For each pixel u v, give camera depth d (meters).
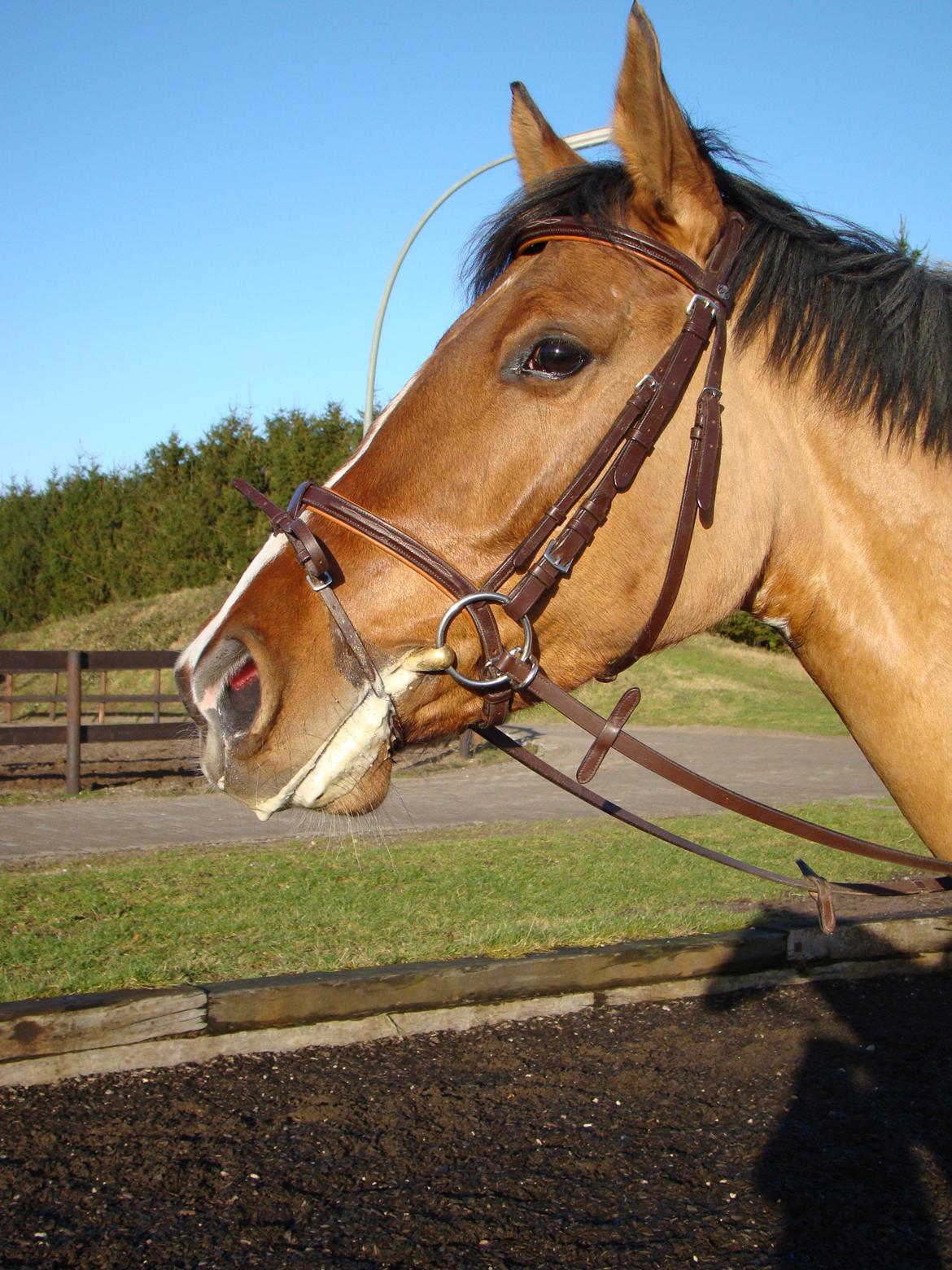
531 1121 4.12
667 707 23.41
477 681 1.94
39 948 5.63
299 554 1.94
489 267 2.19
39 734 12.02
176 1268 3.08
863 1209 3.49
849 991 5.84
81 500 31.52
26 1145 3.79
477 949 5.70
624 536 1.98
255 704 1.92
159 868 7.91
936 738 1.99
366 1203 3.48
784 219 2.13
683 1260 3.16
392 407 2.07
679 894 7.42
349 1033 4.89
